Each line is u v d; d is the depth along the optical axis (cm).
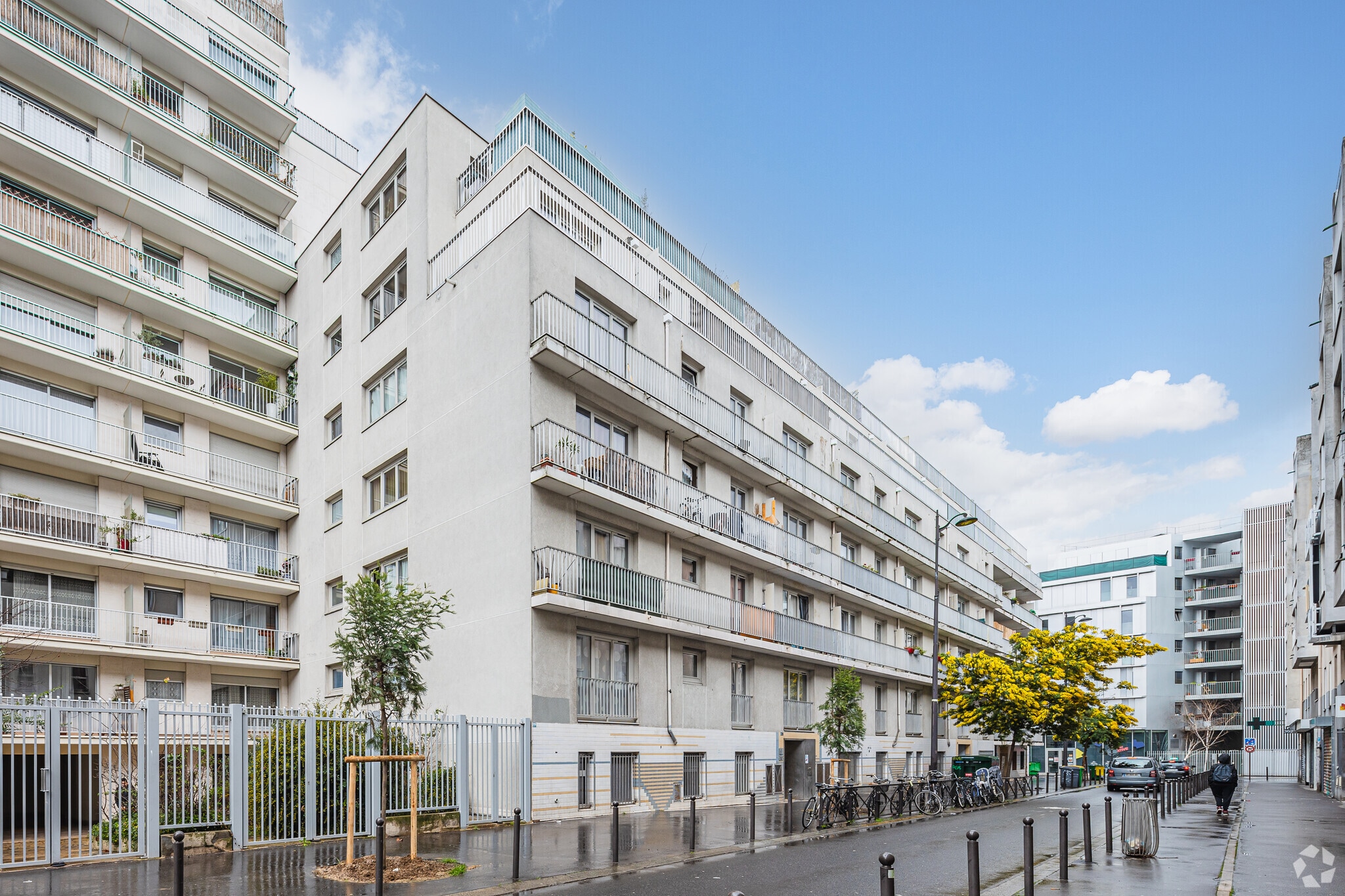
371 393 2720
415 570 2377
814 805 1891
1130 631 8525
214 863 1273
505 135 2508
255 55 3300
